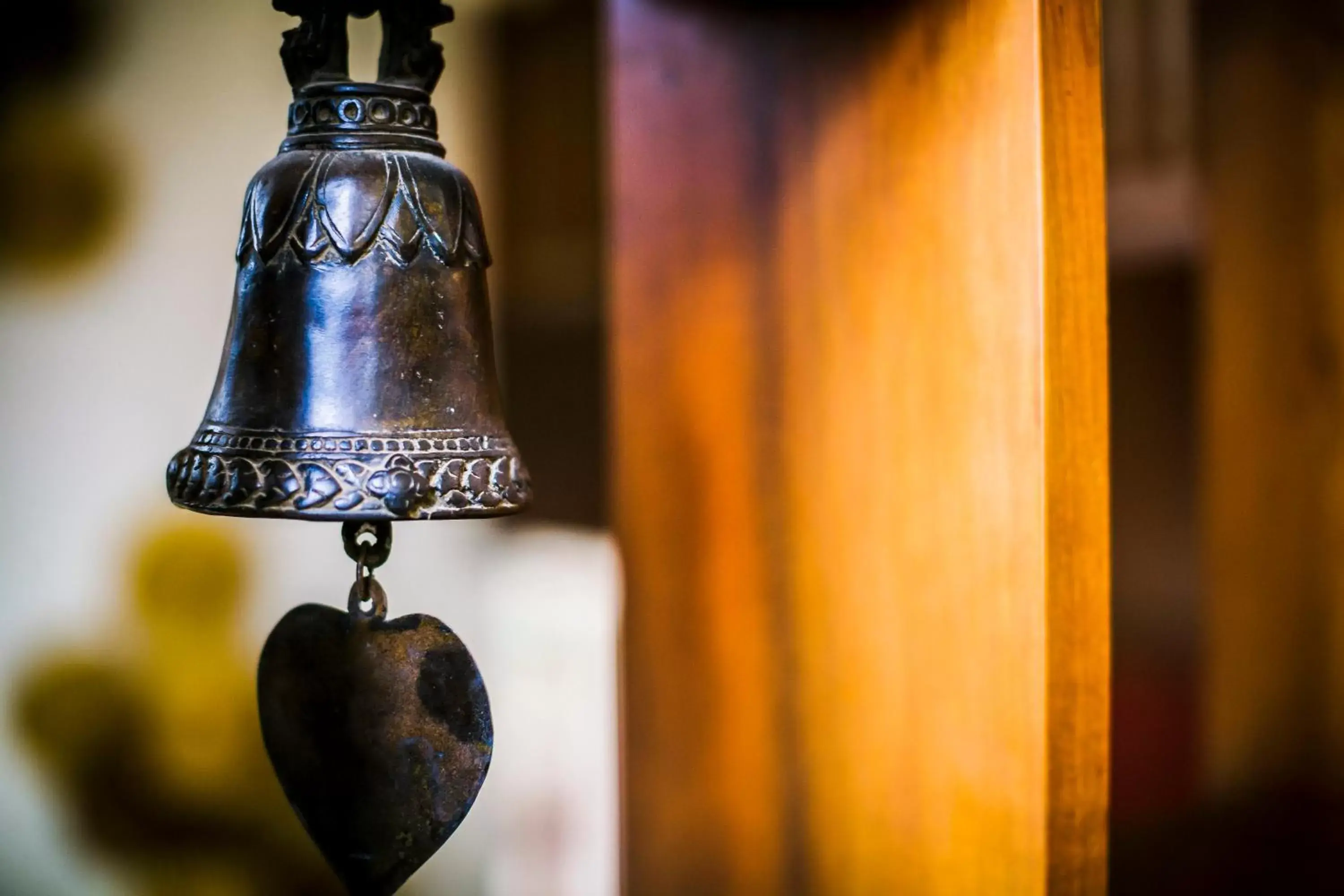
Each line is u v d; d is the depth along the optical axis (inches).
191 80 35.9
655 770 27.7
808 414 25.9
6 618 35.3
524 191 37.3
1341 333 31.2
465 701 21.2
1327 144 31.0
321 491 19.3
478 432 20.2
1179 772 31.2
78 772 35.4
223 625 35.8
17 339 35.5
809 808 26.0
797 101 25.8
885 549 24.5
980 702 22.6
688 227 27.2
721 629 27.0
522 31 37.2
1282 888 31.1
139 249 35.8
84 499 35.6
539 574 37.5
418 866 21.4
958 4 22.5
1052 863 21.6
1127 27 31.4
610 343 28.1
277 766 21.6
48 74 35.5
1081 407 21.4
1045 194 21.2
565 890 35.9
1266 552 31.0
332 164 20.0
